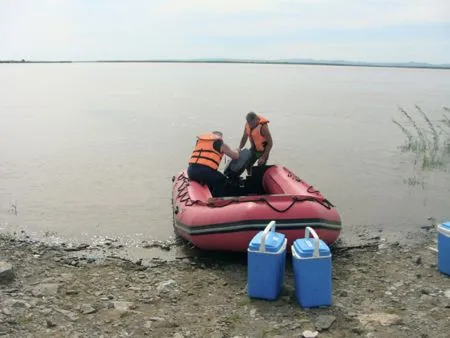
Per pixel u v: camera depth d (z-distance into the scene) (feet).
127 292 10.58
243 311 9.59
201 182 15.33
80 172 24.26
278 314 9.41
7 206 18.38
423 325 8.93
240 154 16.31
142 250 13.80
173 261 12.88
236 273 11.93
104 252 13.62
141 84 128.57
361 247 13.92
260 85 126.00
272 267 9.87
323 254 9.52
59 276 11.30
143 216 17.15
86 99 74.59
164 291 10.63
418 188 21.15
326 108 59.82
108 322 9.01
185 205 13.60
